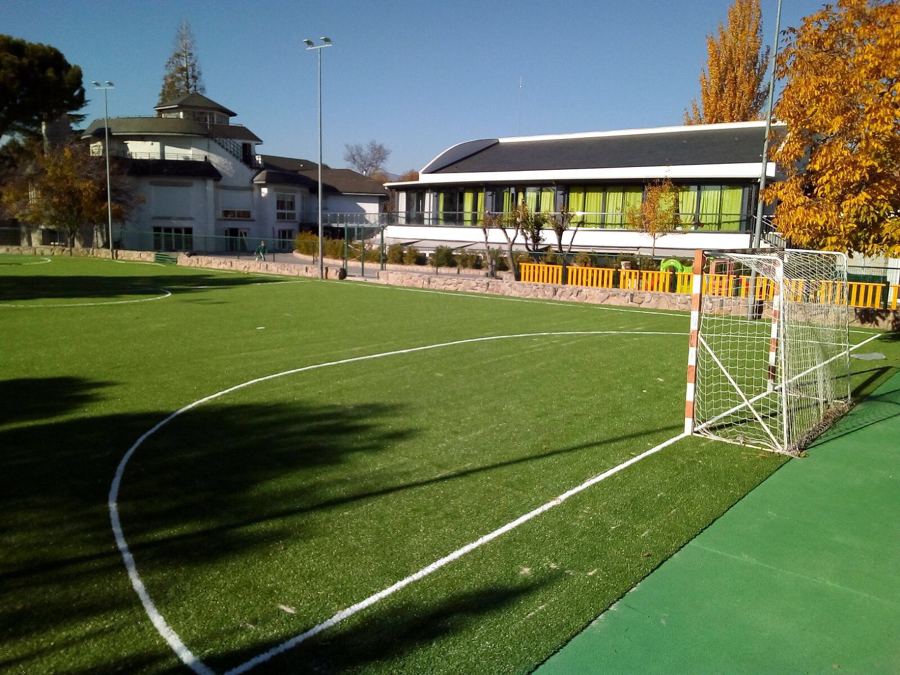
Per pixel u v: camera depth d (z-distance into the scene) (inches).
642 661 142.5
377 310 748.0
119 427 301.0
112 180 1898.4
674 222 1155.3
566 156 1600.6
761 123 1459.2
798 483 244.1
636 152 1501.0
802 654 146.1
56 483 236.4
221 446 277.0
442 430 301.4
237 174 2257.6
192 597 164.7
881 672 140.8
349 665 139.3
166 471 248.5
